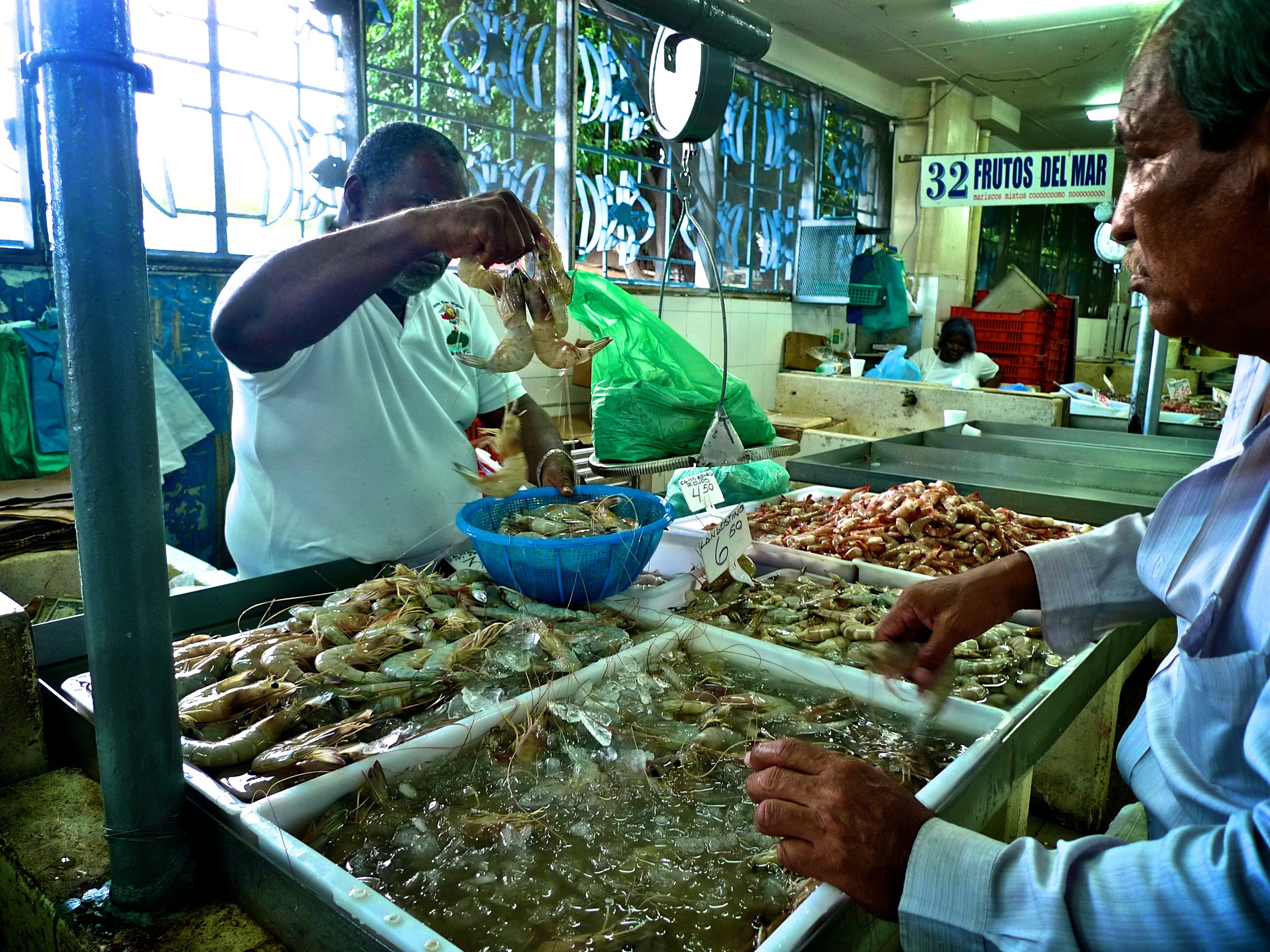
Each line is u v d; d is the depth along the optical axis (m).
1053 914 0.77
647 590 2.07
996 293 8.55
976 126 9.30
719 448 2.84
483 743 1.39
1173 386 8.18
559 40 4.99
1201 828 0.79
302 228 4.19
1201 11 0.76
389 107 4.31
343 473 2.17
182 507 4.02
